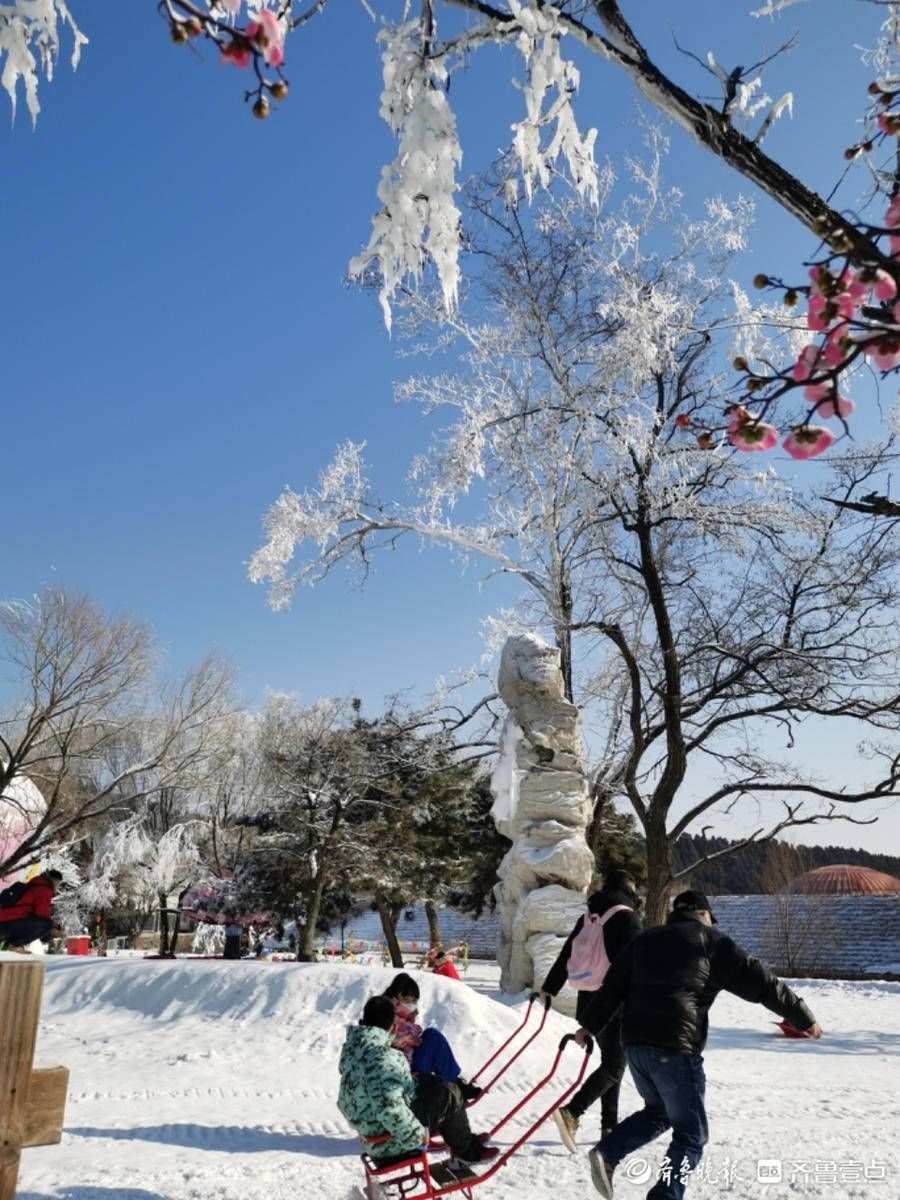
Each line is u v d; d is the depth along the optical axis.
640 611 22.77
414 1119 5.68
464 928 52.84
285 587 20.12
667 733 20.88
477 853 39.00
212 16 2.96
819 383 2.78
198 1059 11.00
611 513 20.48
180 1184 6.24
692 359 19.08
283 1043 11.62
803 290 2.85
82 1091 9.53
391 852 33.16
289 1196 5.99
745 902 42.69
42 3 3.85
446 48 4.12
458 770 34.00
